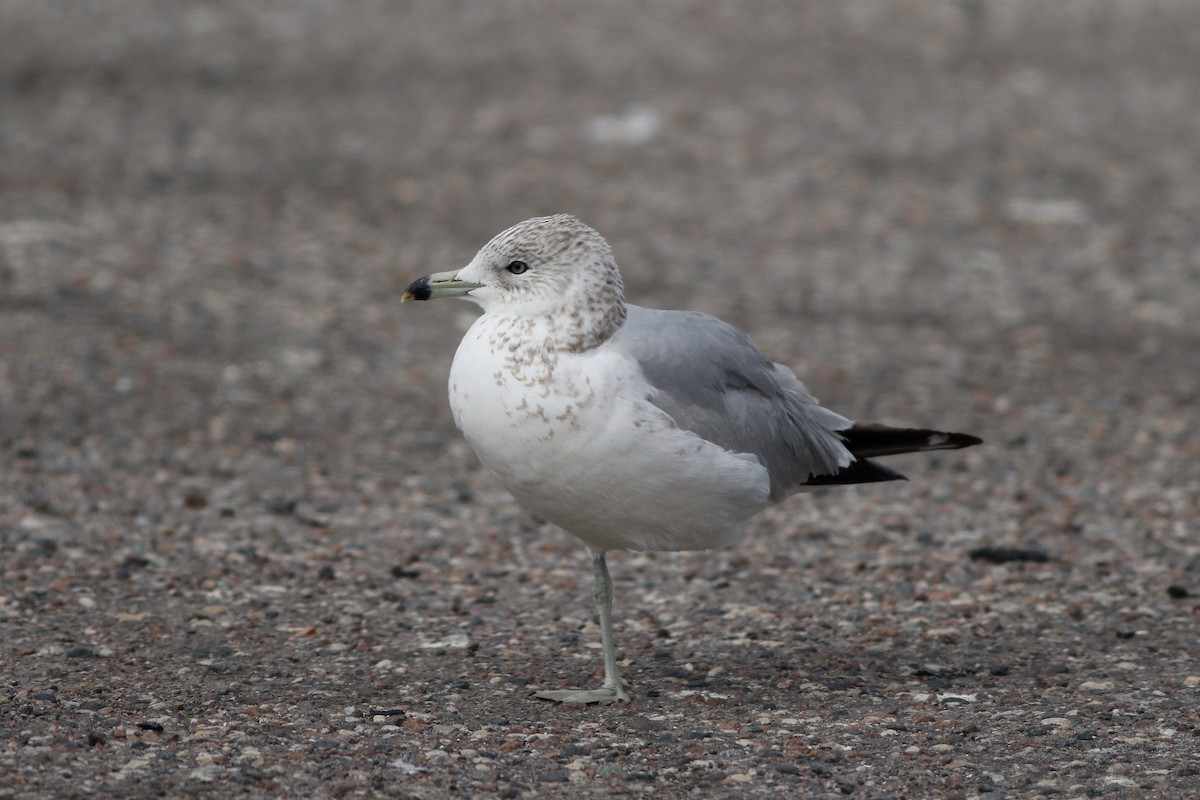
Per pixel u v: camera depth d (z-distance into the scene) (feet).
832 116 92.63
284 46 107.96
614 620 35.60
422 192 78.95
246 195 77.30
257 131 89.25
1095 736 27.86
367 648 32.89
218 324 58.65
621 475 28.25
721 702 30.09
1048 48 108.58
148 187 77.51
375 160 84.28
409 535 41.27
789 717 29.17
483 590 37.42
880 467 33.19
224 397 51.55
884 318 63.10
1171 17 115.44
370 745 26.99
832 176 82.02
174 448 46.75
